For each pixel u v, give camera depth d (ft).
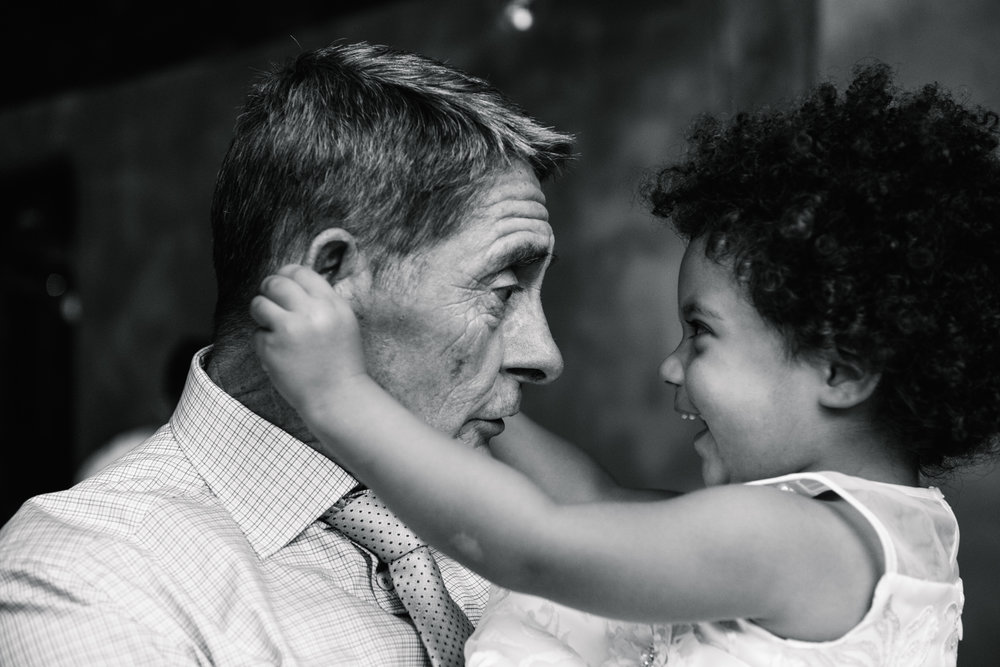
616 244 17.58
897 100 5.15
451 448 4.16
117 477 4.86
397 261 4.76
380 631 4.74
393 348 4.82
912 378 4.50
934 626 4.46
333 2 19.10
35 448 23.18
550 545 4.07
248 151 4.95
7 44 19.63
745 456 4.73
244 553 4.67
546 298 18.25
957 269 4.59
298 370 4.13
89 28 19.17
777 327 4.55
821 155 4.66
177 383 14.39
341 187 4.74
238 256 4.99
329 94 4.84
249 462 4.90
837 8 12.84
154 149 21.88
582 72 17.78
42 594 4.37
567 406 17.99
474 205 4.82
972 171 4.85
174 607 4.41
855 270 4.40
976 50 12.15
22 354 23.21
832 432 4.63
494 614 4.75
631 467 17.44
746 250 4.57
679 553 4.11
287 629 4.54
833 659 4.23
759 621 4.35
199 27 19.53
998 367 4.67
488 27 18.52
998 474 12.09
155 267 21.90
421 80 4.91
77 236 22.76
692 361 4.80
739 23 14.15
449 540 4.14
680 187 5.13
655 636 4.65
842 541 4.31
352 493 4.99
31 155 23.29
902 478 4.80
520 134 5.05
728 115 13.56
